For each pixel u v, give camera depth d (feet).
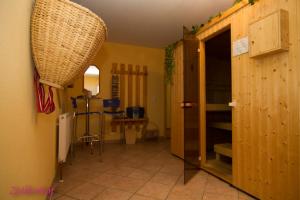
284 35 6.01
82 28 3.34
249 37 7.11
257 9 7.07
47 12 3.22
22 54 3.28
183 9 11.75
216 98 16.28
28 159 3.77
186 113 10.12
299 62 5.80
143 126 18.86
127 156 12.94
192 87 10.46
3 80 2.70
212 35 9.64
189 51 10.38
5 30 2.74
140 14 12.39
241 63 7.80
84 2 10.93
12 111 2.95
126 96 18.39
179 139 12.67
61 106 11.18
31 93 3.85
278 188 6.29
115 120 16.83
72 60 3.49
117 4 11.19
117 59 18.16
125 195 7.28
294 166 5.86
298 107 5.81
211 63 16.40
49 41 3.33
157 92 19.66
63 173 9.56
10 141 2.90
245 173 7.54
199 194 7.43
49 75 3.57
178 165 11.02
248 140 7.45
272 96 6.57
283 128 6.20
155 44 18.48
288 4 6.09
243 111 7.71
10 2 2.85
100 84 17.44
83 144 16.19
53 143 7.70
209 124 13.09
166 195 7.31
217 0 10.74
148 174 9.55
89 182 8.46
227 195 7.36
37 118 4.52
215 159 11.59
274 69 6.51
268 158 6.66
